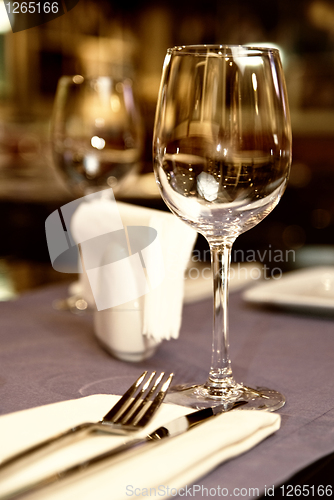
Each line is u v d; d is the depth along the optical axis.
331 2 3.65
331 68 3.73
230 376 0.48
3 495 0.27
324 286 0.83
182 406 0.40
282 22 3.82
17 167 2.86
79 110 0.89
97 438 0.33
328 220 3.01
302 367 0.55
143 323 0.55
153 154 0.46
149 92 4.22
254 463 0.34
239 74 0.43
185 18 4.10
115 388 0.49
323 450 0.36
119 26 4.16
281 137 0.44
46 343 0.63
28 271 1.09
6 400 0.46
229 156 0.43
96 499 0.27
